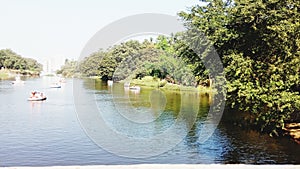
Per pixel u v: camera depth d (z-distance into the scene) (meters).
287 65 19.42
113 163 17.41
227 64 23.59
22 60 151.88
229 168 9.83
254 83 20.81
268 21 19.92
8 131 26.55
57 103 46.25
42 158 19.05
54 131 26.02
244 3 21.06
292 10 19.61
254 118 25.55
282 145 20.94
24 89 70.62
